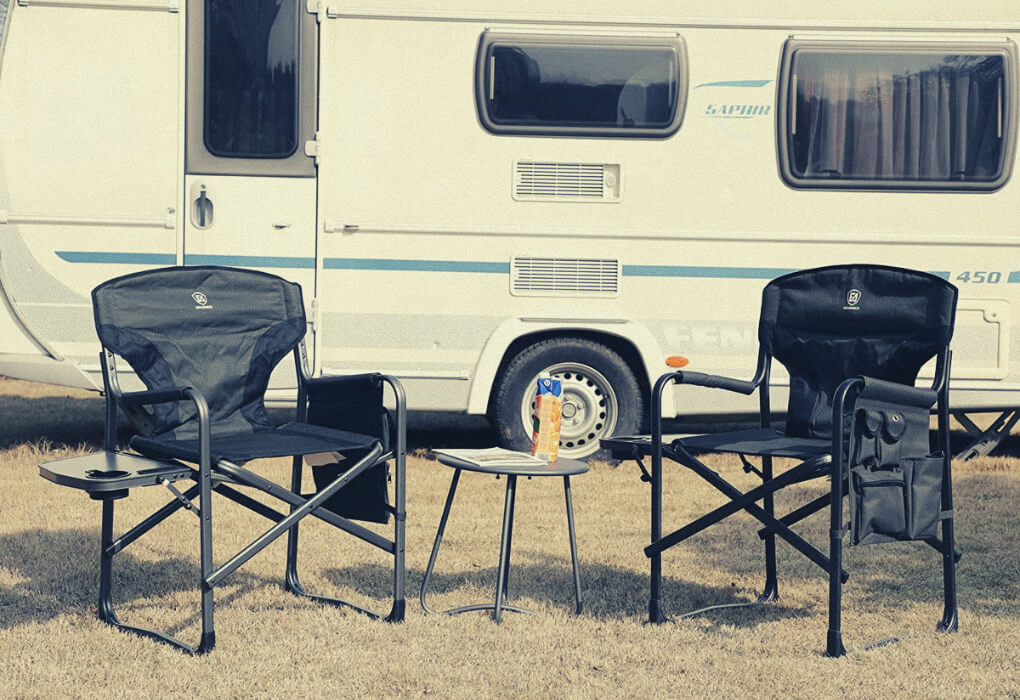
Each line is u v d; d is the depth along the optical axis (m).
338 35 6.17
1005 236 6.29
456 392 6.29
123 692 2.96
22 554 4.36
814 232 6.29
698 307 6.30
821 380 3.88
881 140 6.26
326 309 6.22
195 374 3.71
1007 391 6.34
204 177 6.14
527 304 6.27
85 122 6.11
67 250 6.12
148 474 3.11
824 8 6.26
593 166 6.26
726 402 6.38
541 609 3.80
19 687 2.98
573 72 6.23
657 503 3.65
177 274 3.74
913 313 3.64
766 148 6.27
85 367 6.17
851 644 3.46
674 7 6.25
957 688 3.08
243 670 3.12
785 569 4.40
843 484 3.58
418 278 6.23
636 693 3.02
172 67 6.12
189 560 4.33
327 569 4.24
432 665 3.20
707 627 3.63
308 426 3.85
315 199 6.18
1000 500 5.70
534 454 3.86
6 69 6.09
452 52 6.21
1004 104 6.25
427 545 4.67
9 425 7.78
